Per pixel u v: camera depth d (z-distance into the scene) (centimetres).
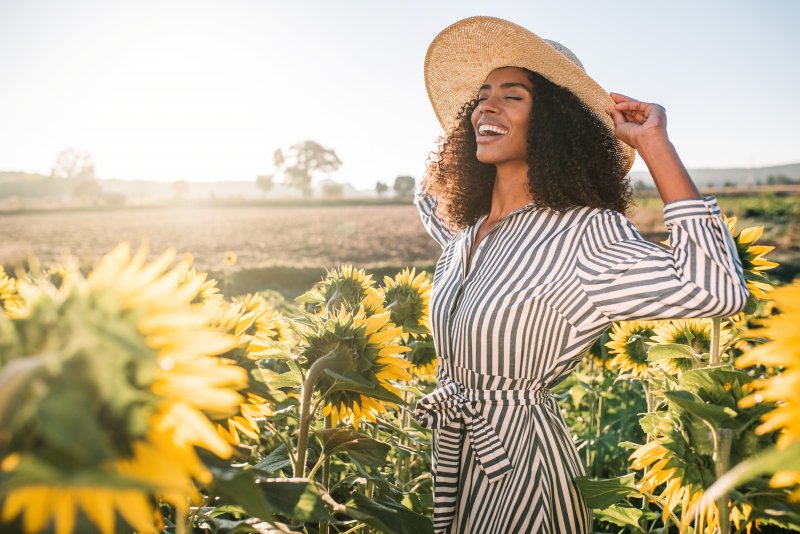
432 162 260
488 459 176
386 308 282
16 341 66
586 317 170
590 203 188
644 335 313
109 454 60
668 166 170
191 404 72
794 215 4319
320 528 172
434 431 191
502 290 178
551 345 174
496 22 208
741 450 121
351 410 176
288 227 5009
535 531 171
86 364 63
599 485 166
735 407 125
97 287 69
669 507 139
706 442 129
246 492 95
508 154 205
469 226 227
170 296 73
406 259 3438
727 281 156
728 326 236
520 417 178
